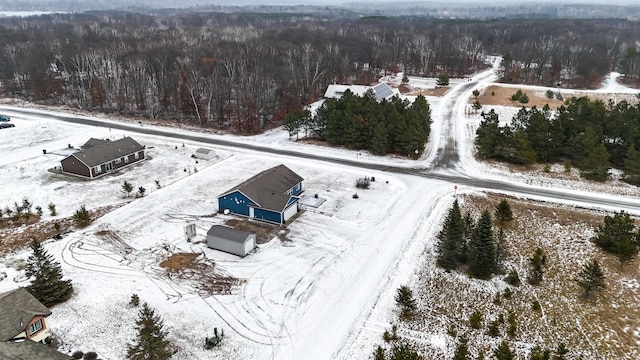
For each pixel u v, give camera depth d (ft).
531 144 190.19
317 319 98.89
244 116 245.65
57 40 447.01
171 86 290.35
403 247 127.95
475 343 92.68
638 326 97.30
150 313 84.89
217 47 422.41
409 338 93.86
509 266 120.57
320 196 160.76
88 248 125.59
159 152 208.54
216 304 102.89
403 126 199.21
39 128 243.19
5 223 139.64
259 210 141.49
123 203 154.61
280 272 115.55
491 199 158.30
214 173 182.19
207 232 126.52
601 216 146.00
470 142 219.82
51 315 97.81
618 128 184.85
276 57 384.88
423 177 178.81
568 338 94.17
